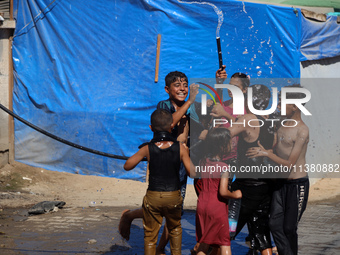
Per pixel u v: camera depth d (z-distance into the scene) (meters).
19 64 10.02
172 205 4.57
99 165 9.84
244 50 9.67
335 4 12.23
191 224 6.95
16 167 9.88
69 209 7.75
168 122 4.65
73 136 9.88
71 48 9.82
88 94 9.80
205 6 9.43
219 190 4.51
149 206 4.57
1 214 7.31
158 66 9.41
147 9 9.41
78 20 9.76
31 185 9.30
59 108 9.90
